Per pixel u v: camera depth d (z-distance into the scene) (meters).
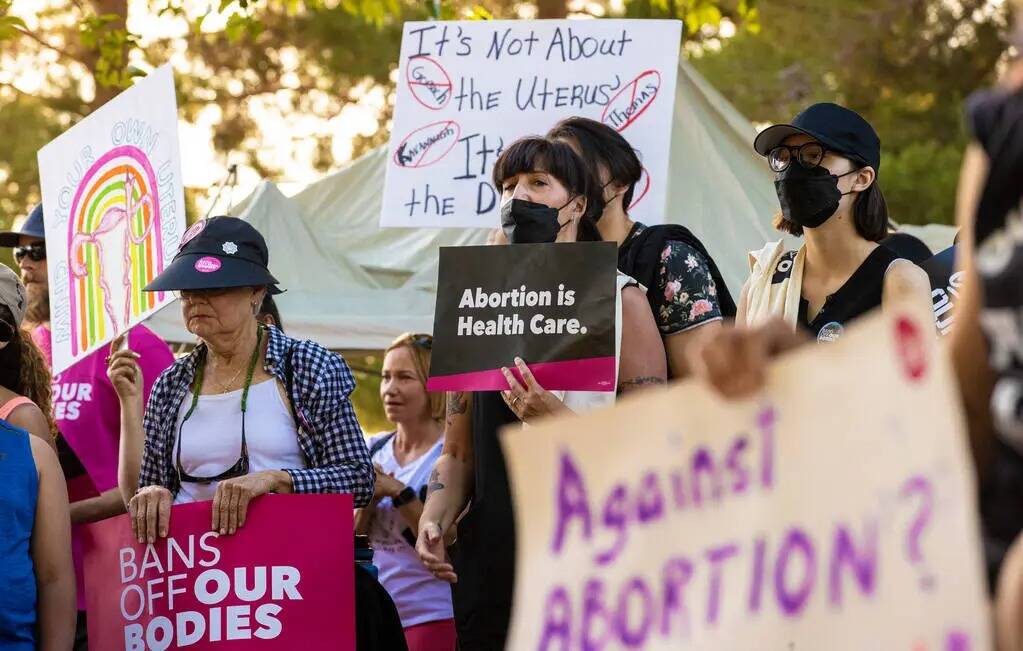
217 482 4.91
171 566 4.80
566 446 2.06
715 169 10.88
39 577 4.74
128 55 14.43
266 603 4.71
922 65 18.34
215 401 4.96
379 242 11.62
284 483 4.79
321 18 18.55
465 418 5.16
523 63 6.67
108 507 5.77
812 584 1.88
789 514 1.90
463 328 4.49
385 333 10.85
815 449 1.89
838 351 1.88
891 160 17.69
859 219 4.55
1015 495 2.06
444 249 4.56
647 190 6.32
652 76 6.47
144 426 5.11
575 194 4.77
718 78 17.75
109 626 4.96
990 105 2.06
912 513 1.80
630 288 4.58
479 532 4.74
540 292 4.45
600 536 2.03
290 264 11.19
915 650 1.79
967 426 2.13
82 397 5.97
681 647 1.96
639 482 2.02
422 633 6.32
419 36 6.81
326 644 4.71
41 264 6.67
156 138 5.74
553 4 16.64
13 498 4.62
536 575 2.06
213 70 19.06
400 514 6.42
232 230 5.02
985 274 2.03
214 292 4.90
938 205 17.16
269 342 5.04
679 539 1.98
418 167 6.70
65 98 18.05
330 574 4.72
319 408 4.96
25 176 17.78
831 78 18.34
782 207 4.63
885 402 1.84
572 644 2.02
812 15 17.56
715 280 5.06
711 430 1.97
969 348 2.12
